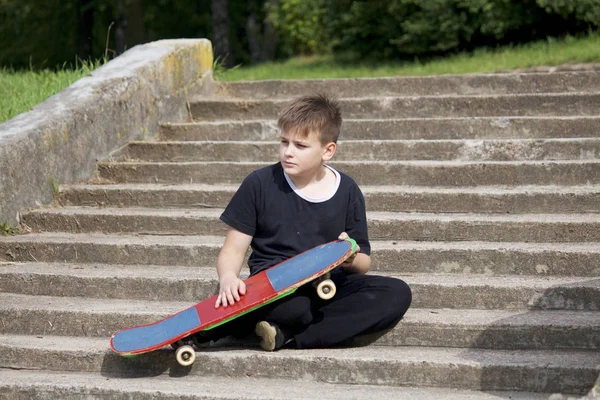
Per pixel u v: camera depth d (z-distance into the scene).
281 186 4.12
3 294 4.96
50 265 5.21
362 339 4.29
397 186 5.88
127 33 22.70
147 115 7.11
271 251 4.12
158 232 5.54
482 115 6.98
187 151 6.68
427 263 4.88
